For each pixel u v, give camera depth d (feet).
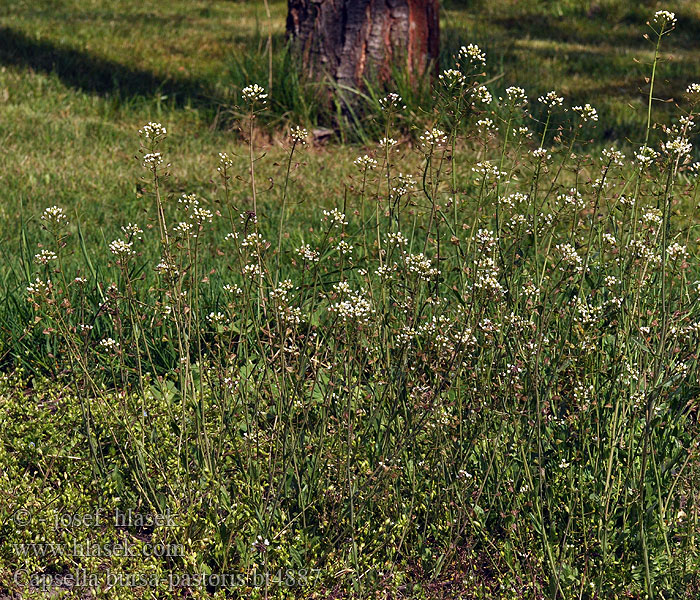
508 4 57.72
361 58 29.60
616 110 33.71
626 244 12.25
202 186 24.85
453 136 11.59
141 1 58.95
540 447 10.13
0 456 12.35
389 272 11.96
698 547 10.30
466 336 10.16
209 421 12.87
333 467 11.33
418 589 10.32
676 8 53.67
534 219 11.38
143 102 33.09
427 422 10.97
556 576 9.73
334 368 10.86
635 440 11.68
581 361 11.57
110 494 11.66
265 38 45.47
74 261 18.19
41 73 35.35
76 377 12.28
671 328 11.19
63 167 26.18
